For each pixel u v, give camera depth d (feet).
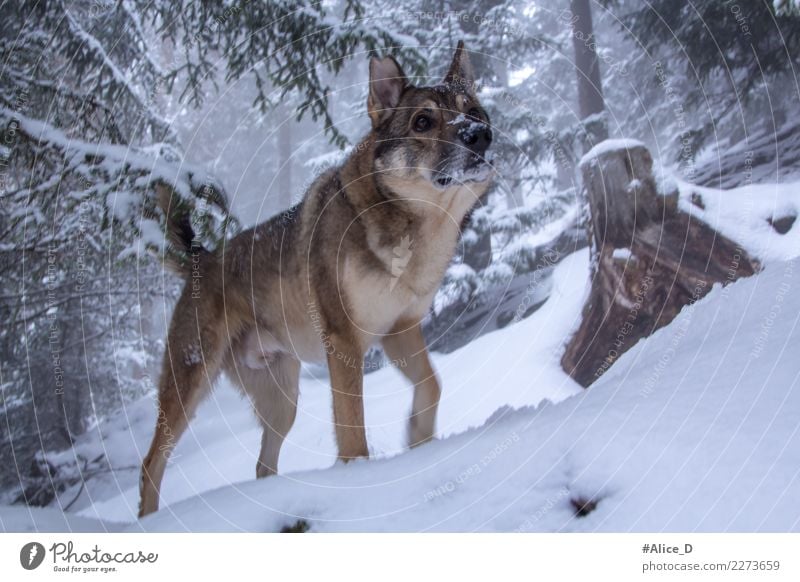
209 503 8.04
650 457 6.23
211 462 23.03
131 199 14.17
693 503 5.77
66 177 16.11
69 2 19.89
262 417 14.15
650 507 5.88
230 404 29.91
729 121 46.19
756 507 5.52
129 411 31.35
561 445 6.79
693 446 6.15
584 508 6.18
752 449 5.90
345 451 10.47
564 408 7.70
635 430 6.59
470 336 31.58
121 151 14.69
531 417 7.79
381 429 20.49
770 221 22.13
